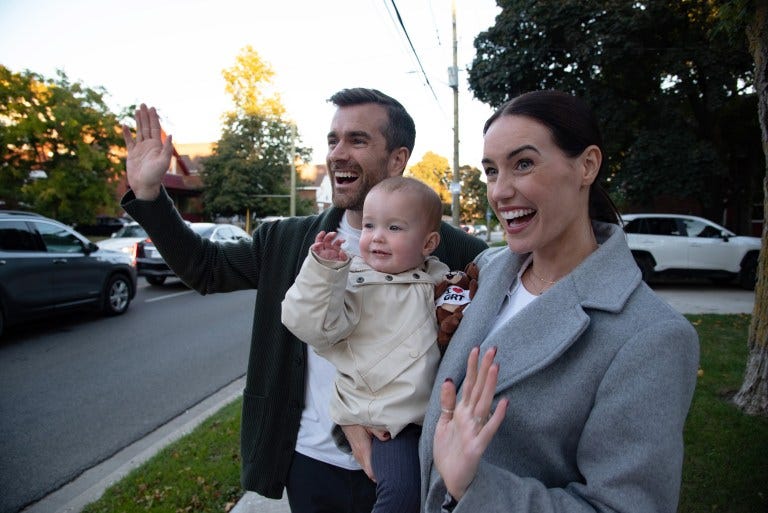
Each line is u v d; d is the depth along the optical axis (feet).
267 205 113.19
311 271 4.15
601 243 3.98
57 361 18.98
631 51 37.29
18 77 47.50
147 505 9.29
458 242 6.22
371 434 4.56
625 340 3.11
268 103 117.70
